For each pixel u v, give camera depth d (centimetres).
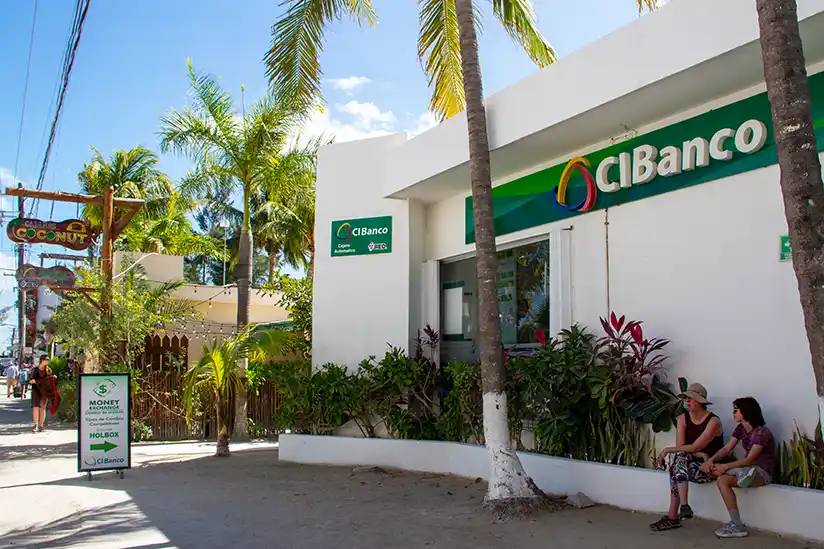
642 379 804
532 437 972
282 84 1139
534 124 883
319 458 1173
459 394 1045
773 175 707
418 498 870
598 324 905
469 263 1171
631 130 871
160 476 1045
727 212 749
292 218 2656
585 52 812
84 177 3161
